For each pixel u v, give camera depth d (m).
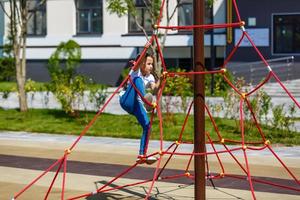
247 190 8.98
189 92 18.84
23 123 17.97
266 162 11.38
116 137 15.40
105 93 22.95
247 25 31.73
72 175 10.40
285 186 9.02
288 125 15.04
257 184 9.47
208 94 25.53
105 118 18.20
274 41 31.53
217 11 32.47
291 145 13.54
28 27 38.56
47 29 38.03
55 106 23.36
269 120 15.66
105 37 36.31
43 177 10.23
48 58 37.88
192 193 8.88
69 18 37.44
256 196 8.55
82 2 37.09
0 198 8.59
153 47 15.91
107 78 36.31
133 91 8.51
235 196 8.59
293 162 11.34
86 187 9.37
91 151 13.09
